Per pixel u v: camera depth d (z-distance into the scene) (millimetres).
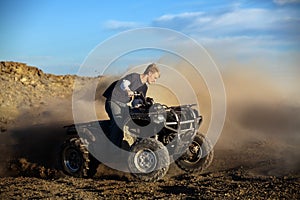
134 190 7285
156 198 6676
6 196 7027
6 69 24625
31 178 8492
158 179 7938
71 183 7977
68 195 7008
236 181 7609
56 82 23922
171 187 7461
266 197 6473
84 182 8062
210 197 6531
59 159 8930
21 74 24266
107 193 7109
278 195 6555
